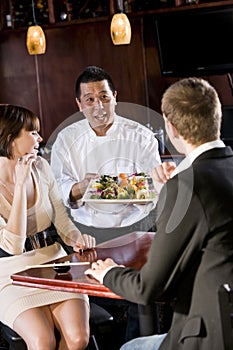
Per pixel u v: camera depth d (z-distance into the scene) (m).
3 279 3.14
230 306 2.13
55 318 3.07
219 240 2.18
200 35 5.30
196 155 2.29
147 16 5.80
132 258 2.88
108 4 5.92
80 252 3.05
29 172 3.16
